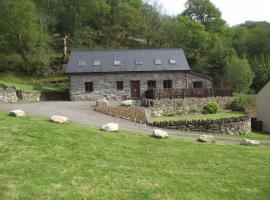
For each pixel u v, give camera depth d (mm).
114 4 84125
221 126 28031
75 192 10688
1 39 56875
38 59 57656
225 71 55406
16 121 17609
